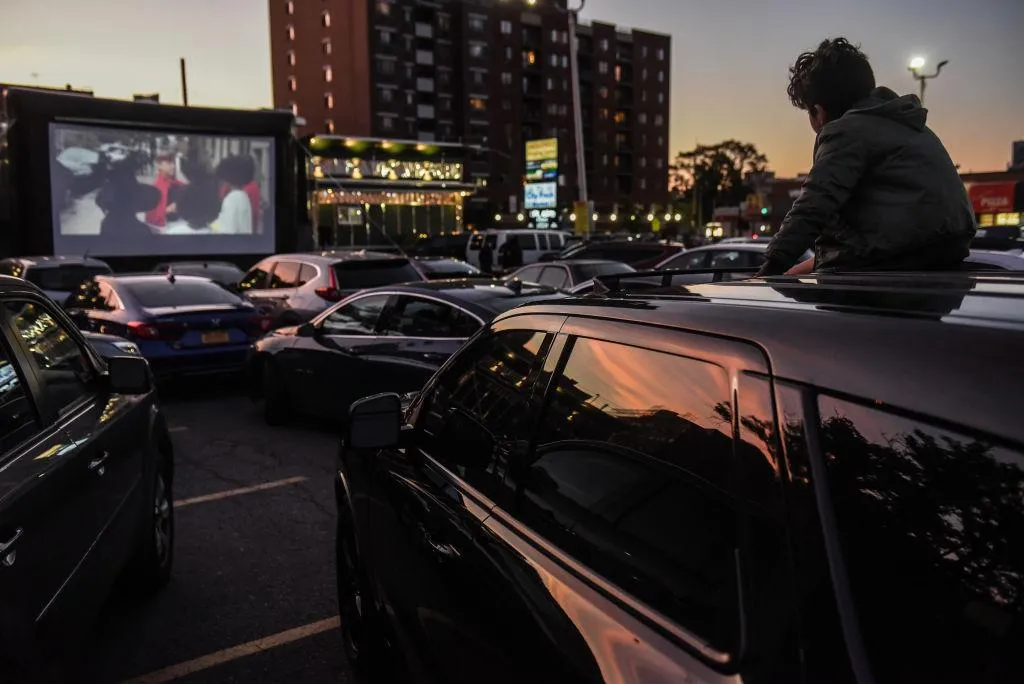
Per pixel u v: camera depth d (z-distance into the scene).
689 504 1.43
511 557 1.87
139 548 3.85
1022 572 0.91
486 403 2.35
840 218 2.68
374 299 7.12
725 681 1.21
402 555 2.55
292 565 4.54
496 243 27.16
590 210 25.97
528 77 91.62
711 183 114.31
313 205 31.67
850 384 1.17
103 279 10.15
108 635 3.73
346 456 3.25
